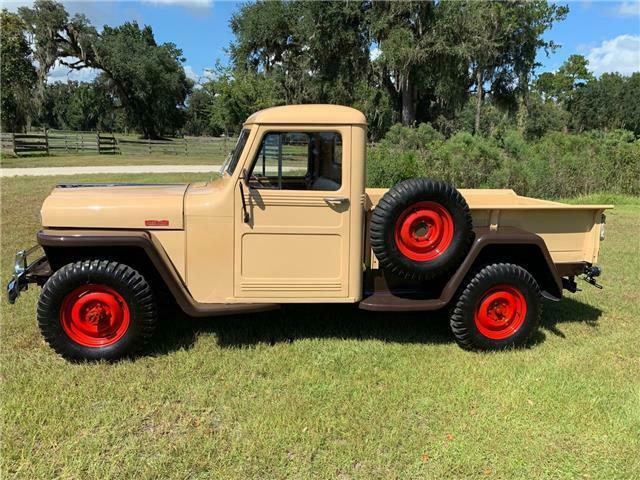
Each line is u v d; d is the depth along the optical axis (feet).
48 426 9.94
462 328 13.56
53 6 126.41
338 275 13.14
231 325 14.93
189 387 11.50
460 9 88.79
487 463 9.27
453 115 102.94
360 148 12.64
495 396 11.38
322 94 100.27
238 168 12.55
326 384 11.76
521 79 104.68
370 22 91.30
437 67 90.12
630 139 61.05
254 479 8.71
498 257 14.11
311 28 92.58
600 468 9.20
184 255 12.82
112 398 10.96
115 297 12.32
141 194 13.21
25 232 25.59
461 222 12.87
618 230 31.37
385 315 16.16
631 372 12.71
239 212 12.67
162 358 12.77
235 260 12.89
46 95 123.85
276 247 12.87
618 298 18.70
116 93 157.28
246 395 11.20
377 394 11.37
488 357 13.42
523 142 47.85
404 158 37.63
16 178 51.06
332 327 15.08
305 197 12.64
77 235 12.05
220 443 9.58
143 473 8.73
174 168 67.72
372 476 8.86
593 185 46.19
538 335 15.05
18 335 13.91
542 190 43.42
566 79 199.72
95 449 9.34
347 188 12.73
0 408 10.43
